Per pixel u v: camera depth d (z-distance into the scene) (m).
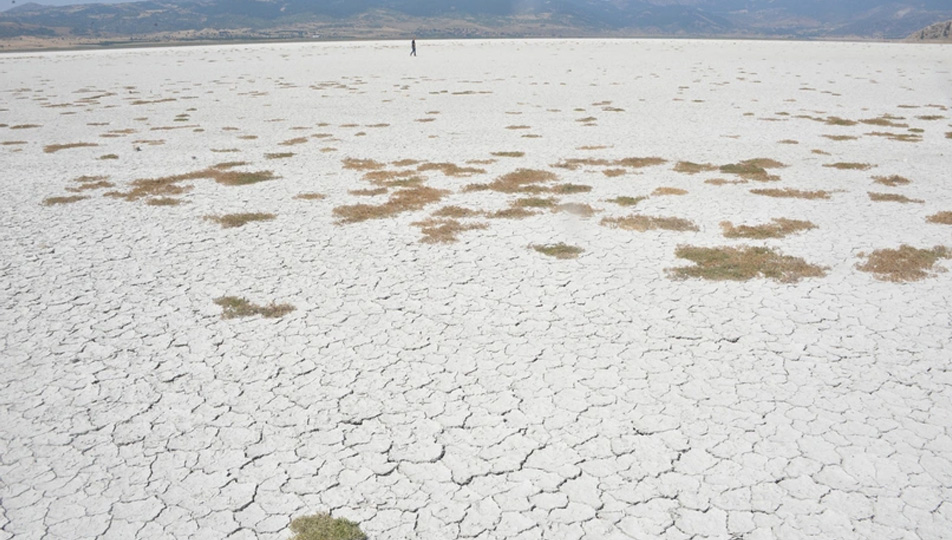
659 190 20.33
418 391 9.50
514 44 126.31
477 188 20.94
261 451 8.20
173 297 12.86
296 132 32.38
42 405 9.22
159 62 88.25
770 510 7.03
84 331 11.45
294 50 114.69
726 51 101.06
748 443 8.16
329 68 73.31
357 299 12.70
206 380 9.86
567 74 62.06
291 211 18.70
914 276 13.23
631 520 6.93
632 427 8.55
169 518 7.05
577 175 22.61
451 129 32.59
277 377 9.93
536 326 11.45
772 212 17.92
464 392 9.45
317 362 10.35
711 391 9.34
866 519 6.85
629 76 59.72
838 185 20.81
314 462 7.98
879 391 9.23
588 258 14.68
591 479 7.60
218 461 8.01
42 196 20.55
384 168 24.16
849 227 16.50
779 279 13.27
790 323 11.38
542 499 7.29
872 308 11.89
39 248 15.69
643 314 11.84
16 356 10.57
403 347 10.80
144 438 8.48
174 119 37.09
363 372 10.03
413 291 13.03
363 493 7.43
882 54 91.38
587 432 8.48
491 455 8.07
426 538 6.73
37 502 7.30
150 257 15.08
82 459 8.06
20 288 13.30
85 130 33.59
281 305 12.41
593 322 11.57
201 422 8.81
